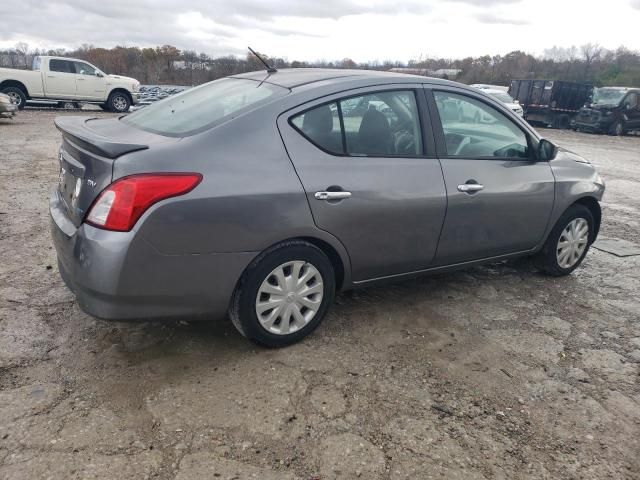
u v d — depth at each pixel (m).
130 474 2.17
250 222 2.78
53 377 2.77
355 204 3.12
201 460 2.27
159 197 2.54
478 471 2.32
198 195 2.63
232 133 2.83
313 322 3.24
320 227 3.02
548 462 2.41
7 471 2.13
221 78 3.88
